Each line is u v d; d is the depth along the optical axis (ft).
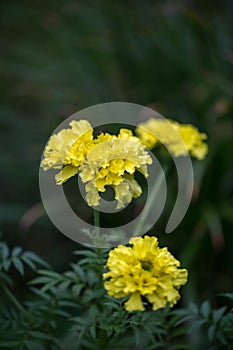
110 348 6.58
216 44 13.60
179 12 13.82
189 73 13.48
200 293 11.26
